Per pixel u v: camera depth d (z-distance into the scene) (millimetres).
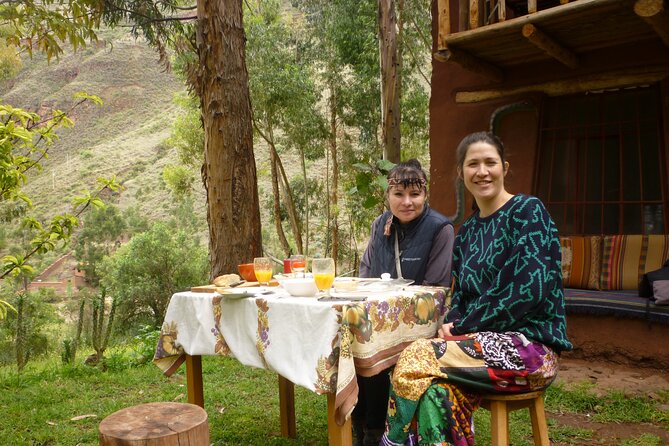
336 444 2170
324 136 19000
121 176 74000
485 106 5812
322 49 18219
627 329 4480
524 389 2176
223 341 2715
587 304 4613
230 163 5672
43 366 5688
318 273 2398
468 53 5109
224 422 3518
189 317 2932
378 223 3170
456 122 5992
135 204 63656
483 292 2320
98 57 113875
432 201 6113
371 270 3107
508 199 2412
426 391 2117
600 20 4332
